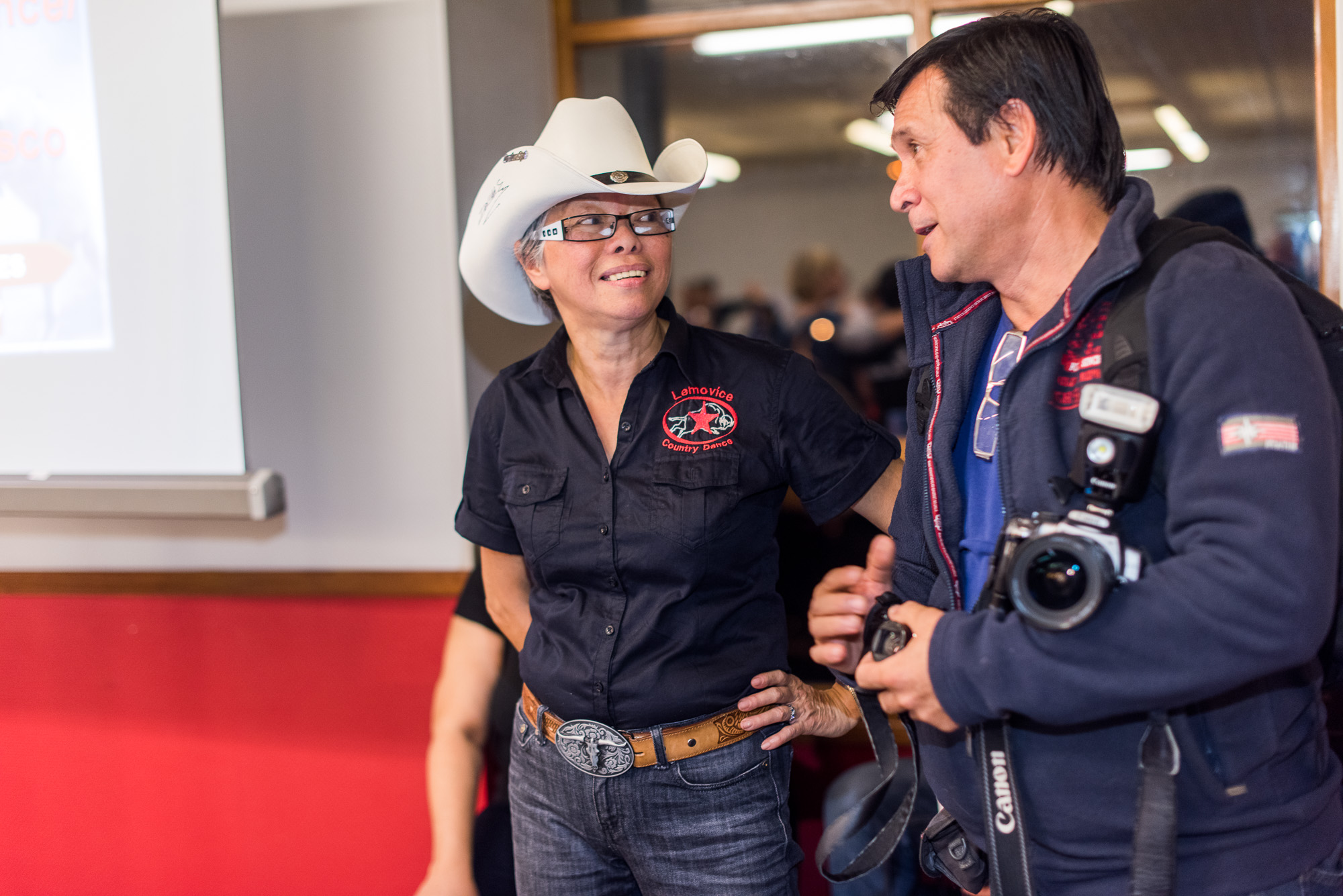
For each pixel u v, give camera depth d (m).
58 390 1.75
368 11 1.91
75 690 2.05
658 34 2.02
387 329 1.95
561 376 1.25
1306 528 0.67
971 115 0.85
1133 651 0.71
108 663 2.04
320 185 1.95
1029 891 0.84
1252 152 2.03
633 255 1.16
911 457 1.05
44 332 1.75
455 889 1.49
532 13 1.98
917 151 0.90
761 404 1.20
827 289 5.84
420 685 1.94
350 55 1.92
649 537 1.17
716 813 1.18
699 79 3.78
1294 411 0.70
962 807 0.98
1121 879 0.83
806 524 2.14
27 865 2.10
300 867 2.00
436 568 1.95
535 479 1.23
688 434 1.19
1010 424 0.87
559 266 1.18
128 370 1.72
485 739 1.67
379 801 1.96
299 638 1.97
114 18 1.67
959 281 0.93
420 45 1.90
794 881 1.27
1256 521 0.68
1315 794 0.83
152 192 1.68
